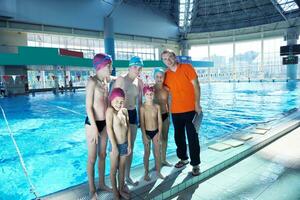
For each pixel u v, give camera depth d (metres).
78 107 10.80
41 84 20.98
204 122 6.79
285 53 21.72
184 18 24.09
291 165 2.75
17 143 5.27
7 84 16.45
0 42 16.38
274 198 2.08
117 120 2.05
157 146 2.46
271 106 9.34
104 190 2.27
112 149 2.05
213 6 23.84
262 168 2.70
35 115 8.88
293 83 20.11
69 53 14.12
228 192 2.23
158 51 26.12
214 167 2.65
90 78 2.09
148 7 23.52
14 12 15.96
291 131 4.21
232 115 7.77
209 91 16.42
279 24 22.20
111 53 20.12
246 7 22.94
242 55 27.38
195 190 2.31
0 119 8.17
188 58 20.73
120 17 21.45
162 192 2.18
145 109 2.38
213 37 25.83
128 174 2.39
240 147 3.24
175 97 2.58
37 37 20.88
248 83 23.20
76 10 18.81
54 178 3.46
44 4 17.22
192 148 2.50
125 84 2.34
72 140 5.45
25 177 3.51
